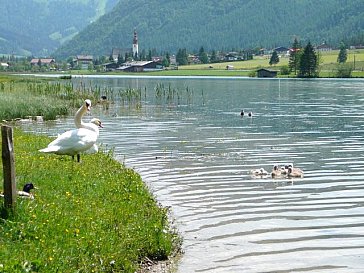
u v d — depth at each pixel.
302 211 19.30
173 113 59.72
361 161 29.09
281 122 49.75
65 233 13.12
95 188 18.16
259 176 25.09
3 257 11.23
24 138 29.58
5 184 13.52
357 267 14.18
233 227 17.39
